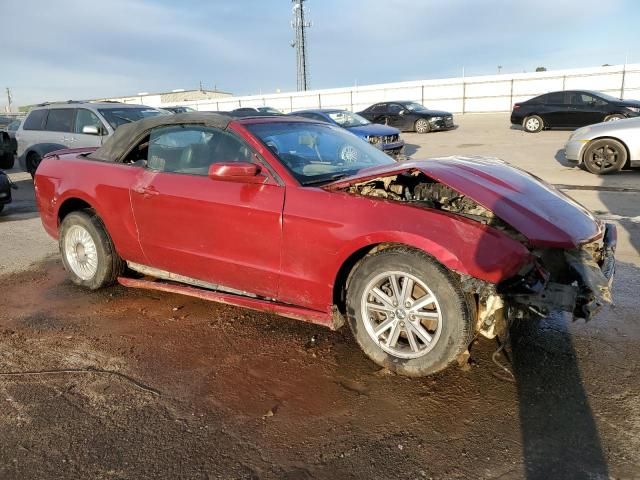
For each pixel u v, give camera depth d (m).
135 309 4.36
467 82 34.59
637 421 2.65
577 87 31.81
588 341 3.51
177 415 2.86
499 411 2.78
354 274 3.21
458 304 2.85
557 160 12.96
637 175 10.33
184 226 3.87
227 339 3.75
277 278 3.47
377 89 37.12
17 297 4.74
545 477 2.29
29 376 3.32
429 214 2.96
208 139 3.89
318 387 3.09
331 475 2.37
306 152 3.81
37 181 5.07
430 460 2.44
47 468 2.47
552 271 2.88
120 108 10.70
